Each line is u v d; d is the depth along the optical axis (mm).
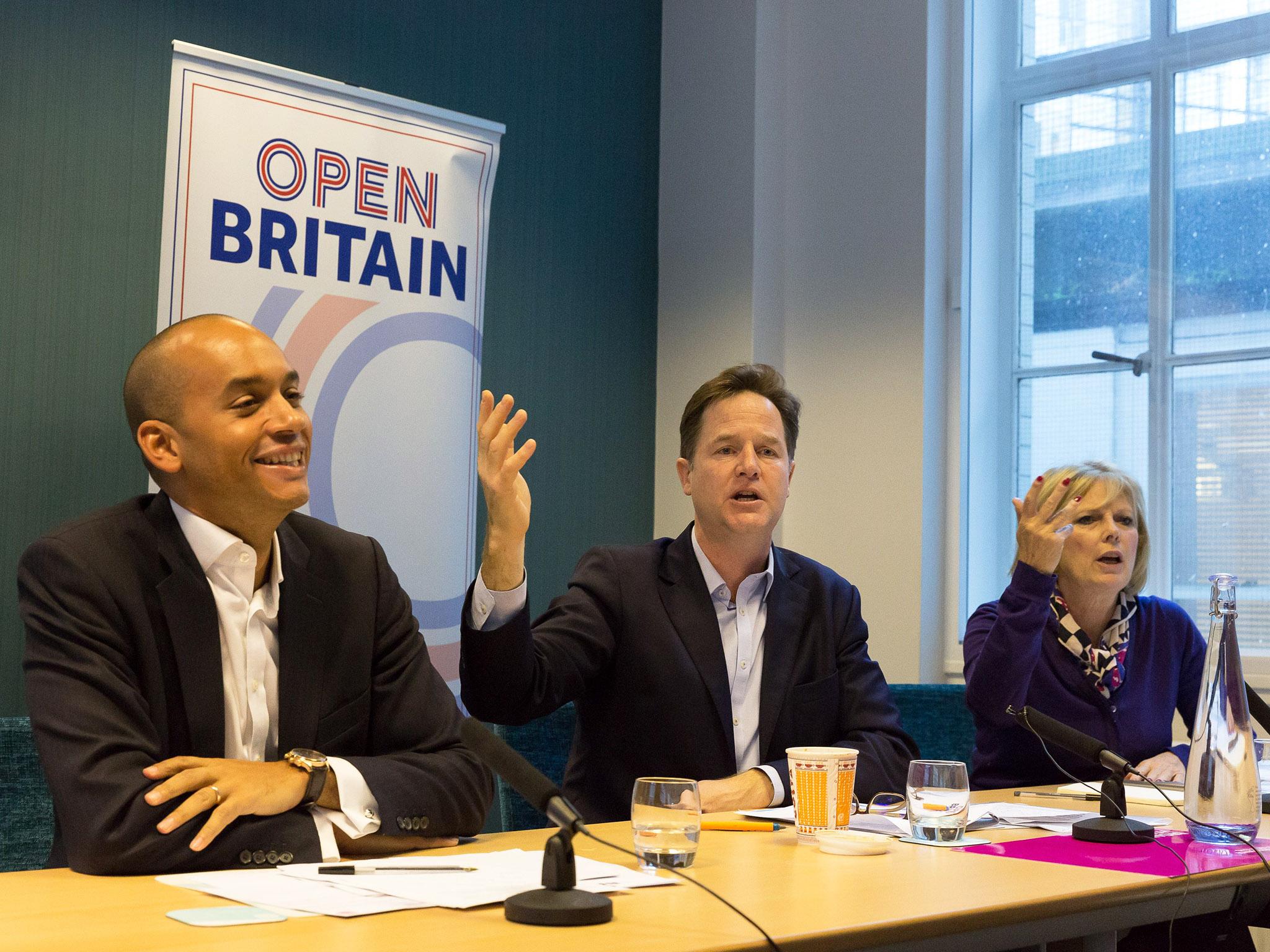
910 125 4078
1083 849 1548
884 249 4109
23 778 2145
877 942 1082
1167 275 3680
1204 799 1621
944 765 1586
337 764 1463
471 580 3461
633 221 4504
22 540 3141
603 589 2273
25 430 3158
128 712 1463
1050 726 1716
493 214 4105
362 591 1737
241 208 3057
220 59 3033
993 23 4109
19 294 3158
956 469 4008
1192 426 3604
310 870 1291
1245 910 1534
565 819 1138
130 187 3354
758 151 4336
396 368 3314
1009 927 1195
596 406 4363
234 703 1625
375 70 3826
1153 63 3750
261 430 1619
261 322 3082
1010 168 4047
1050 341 3928
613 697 2250
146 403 1646
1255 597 3441
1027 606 2414
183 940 972
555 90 4293
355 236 3244
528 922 1049
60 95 3232
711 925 1053
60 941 968
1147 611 2717
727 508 2244
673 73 4566
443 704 1736
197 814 1338
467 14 4059
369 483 3264
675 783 1361
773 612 2277
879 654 4027
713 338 4379
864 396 4117
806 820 1577
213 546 1627
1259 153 3518
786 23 4426
